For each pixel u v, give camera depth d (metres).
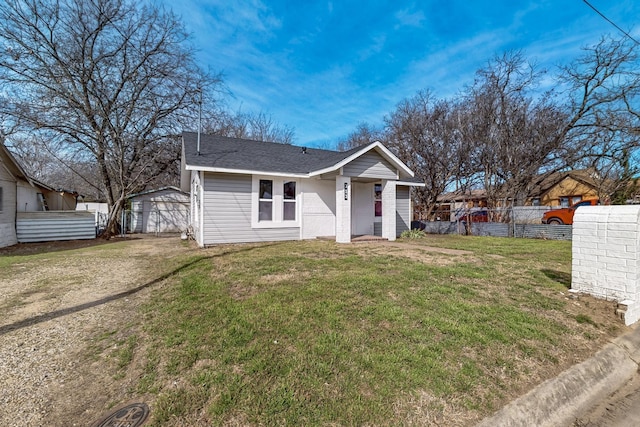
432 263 6.22
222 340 2.83
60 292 4.66
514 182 17.56
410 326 3.13
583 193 21.06
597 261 4.05
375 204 12.58
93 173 21.69
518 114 17.17
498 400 2.14
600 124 14.90
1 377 2.38
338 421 1.86
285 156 11.37
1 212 10.71
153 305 3.94
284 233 10.32
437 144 20.16
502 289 4.45
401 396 2.10
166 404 2.01
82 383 2.31
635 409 2.34
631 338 3.22
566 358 2.74
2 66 12.77
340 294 4.10
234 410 1.93
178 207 20.28
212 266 6.04
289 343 2.76
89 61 14.54
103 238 14.03
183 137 11.34
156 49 15.10
